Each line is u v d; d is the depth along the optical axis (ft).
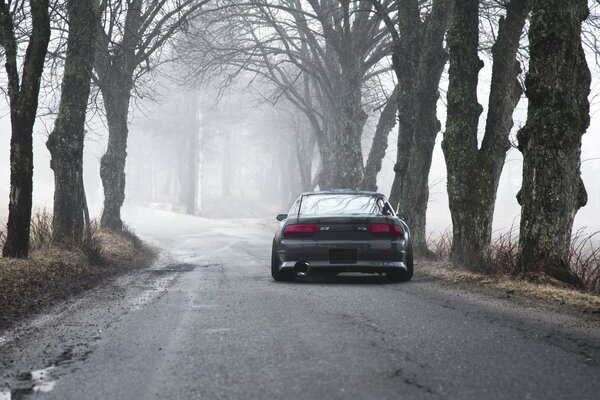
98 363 22.74
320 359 22.50
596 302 37.14
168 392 18.83
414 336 26.68
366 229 48.55
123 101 104.63
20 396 18.75
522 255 47.96
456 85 62.49
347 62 127.95
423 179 78.28
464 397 17.78
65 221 71.77
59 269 55.67
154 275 61.26
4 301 39.06
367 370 20.84
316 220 48.93
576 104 46.03
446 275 53.78
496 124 62.18
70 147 72.33
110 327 30.32
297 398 17.84
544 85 45.73
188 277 58.03
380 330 28.07
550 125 45.98
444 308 34.81
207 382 19.80
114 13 83.15
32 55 54.39
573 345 24.88
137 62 103.65
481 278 49.29
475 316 32.01
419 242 78.28
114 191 104.78
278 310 34.47
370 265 48.29
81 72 72.59
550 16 45.39
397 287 45.88
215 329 29.04
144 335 27.99
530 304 36.70
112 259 74.54
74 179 72.43
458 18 62.18
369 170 129.29
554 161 46.24
